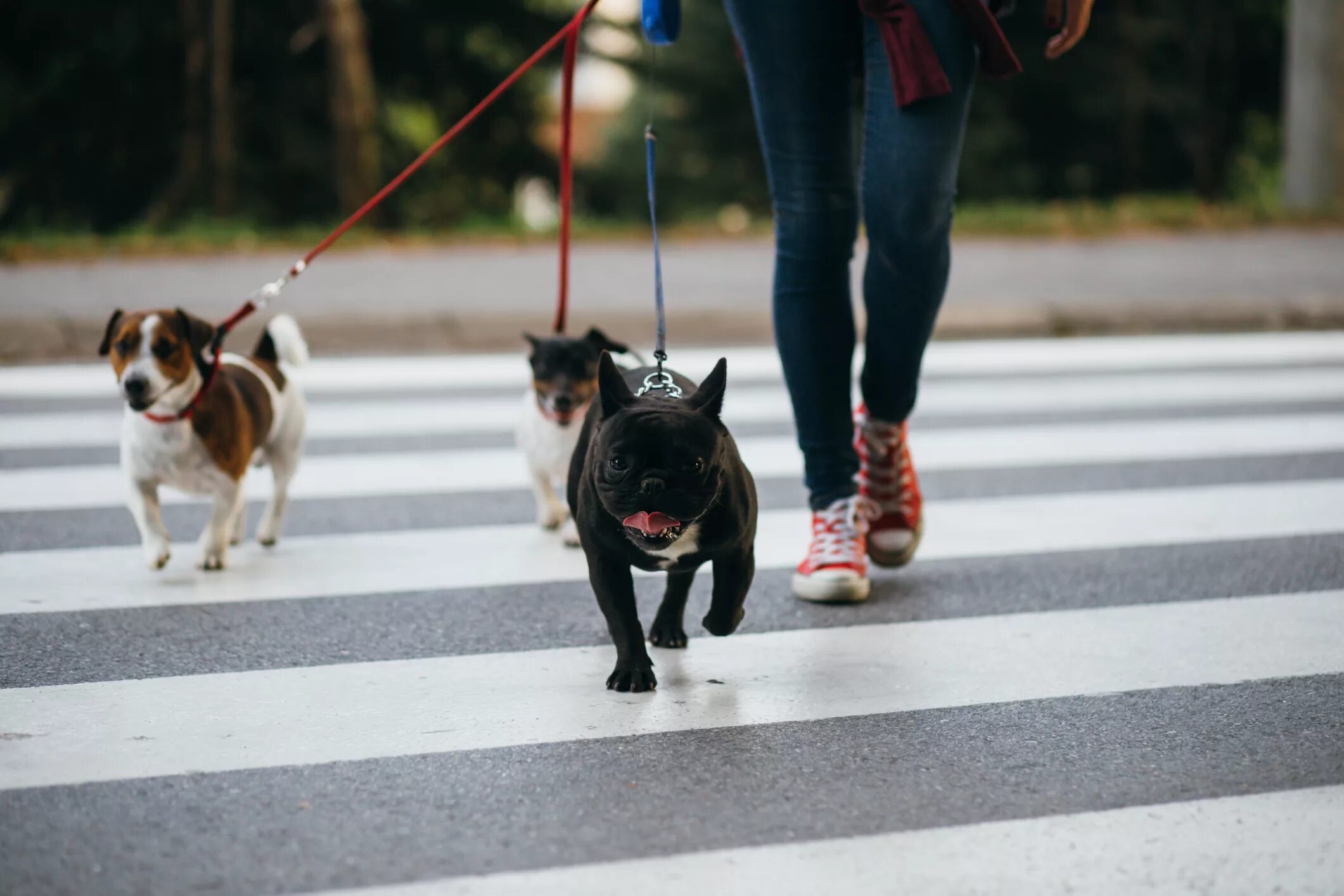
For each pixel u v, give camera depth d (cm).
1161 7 2942
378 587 543
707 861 314
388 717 403
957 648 473
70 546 596
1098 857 318
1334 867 313
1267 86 3106
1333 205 2017
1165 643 478
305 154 2559
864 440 560
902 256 516
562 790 352
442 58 2838
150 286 1289
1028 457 788
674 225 2850
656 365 464
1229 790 355
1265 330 1272
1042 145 3050
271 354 604
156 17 2466
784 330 529
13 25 2486
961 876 308
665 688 432
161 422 528
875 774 365
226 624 492
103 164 2617
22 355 1065
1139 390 985
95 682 431
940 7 490
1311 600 529
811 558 532
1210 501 689
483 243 1645
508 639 481
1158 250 1620
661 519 389
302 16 2498
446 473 745
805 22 501
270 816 335
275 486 605
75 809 337
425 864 311
